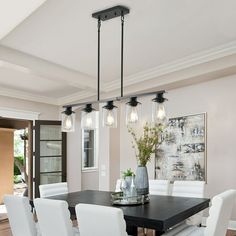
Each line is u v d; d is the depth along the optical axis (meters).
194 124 5.74
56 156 7.59
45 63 4.95
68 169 7.84
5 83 6.21
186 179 5.80
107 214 2.54
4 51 4.33
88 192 4.44
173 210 3.10
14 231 3.62
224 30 3.97
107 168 7.03
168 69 5.31
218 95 5.42
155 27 3.81
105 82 6.24
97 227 2.63
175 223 2.88
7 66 4.56
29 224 3.37
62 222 2.91
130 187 3.54
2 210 8.03
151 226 2.74
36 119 7.39
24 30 3.78
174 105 6.16
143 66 5.29
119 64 5.17
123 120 7.23
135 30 3.87
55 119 7.79
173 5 3.30
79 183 8.06
